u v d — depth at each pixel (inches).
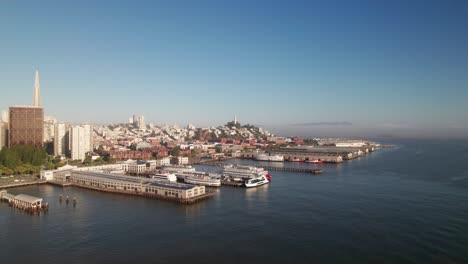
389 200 7662.4
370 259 4414.4
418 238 5147.6
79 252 4613.7
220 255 4534.9
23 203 6904.5
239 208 7032.5
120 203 7480.3
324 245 4891.7
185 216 6387.8
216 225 5816.9
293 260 4394.7
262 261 4362.7
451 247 4783.5
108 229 5575.8
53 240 5054.1
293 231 5497.1
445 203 7342.5
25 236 5231.3
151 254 4554.6
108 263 4269.2
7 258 4424.2
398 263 4288.9
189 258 4434.1
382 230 5516.7
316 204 7322.8
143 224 5856.3
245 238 5177.2
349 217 6279.5
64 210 6811.0
